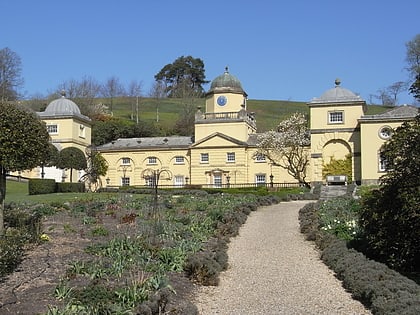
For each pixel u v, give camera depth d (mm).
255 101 123375
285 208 35719
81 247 16625
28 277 12852
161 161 61938
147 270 14414
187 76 135625
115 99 121562
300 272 17000
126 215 24375
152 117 106875
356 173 53688
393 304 11125
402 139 15617
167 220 23750
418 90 15977
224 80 62938
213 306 12820
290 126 58219
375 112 99312
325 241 20719
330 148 55125
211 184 59312
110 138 77750
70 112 61438
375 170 51562
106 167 63312
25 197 40406
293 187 54031
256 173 58781
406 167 15500
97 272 13281
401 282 12945
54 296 11398
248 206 33156
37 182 44562
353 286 13836
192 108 98875
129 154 62969
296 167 55906
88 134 65625
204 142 60156
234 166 59062
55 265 14070
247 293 14227
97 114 92812
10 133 15680
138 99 116125
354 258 16406
